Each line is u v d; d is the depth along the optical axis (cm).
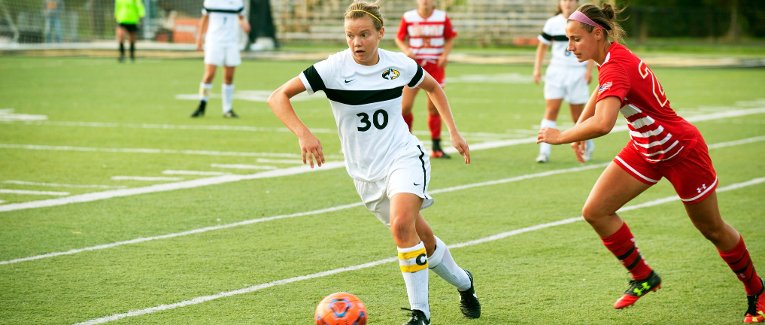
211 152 4131
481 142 4550
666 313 1867
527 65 10600
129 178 3459
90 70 9331
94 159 3909
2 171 3588
